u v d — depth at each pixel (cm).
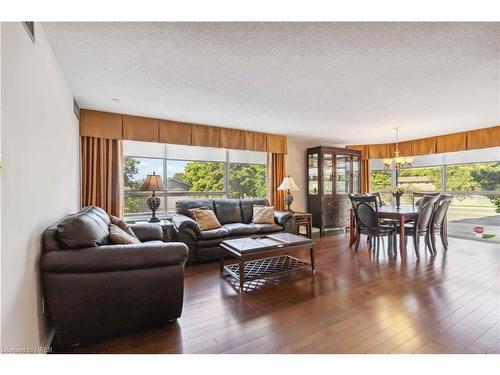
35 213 154
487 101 318
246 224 419
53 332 178
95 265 168
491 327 186
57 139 214
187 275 302
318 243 464
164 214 433
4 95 114
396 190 442
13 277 121
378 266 329
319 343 168
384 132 500
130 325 181
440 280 278
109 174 365
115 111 358
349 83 264
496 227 482
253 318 201
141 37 182
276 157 533
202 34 179
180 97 304
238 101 319
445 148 516
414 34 177
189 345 167
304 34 178
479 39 183
